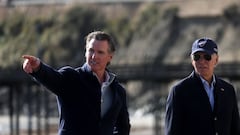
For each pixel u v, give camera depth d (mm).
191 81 12289
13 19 152125
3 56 139625
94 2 152000
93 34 11203
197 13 144875
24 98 97875
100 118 11102
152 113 106625
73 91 10945
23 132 100375
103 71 11320
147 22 144000
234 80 73438
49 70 10570
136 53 136000
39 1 156375
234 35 138875
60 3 154250
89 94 11000
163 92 95625
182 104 12203
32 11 154500
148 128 105375
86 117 10953
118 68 72750
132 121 114188
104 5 151750
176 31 141250
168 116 12320
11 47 142500
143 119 115438
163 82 73375
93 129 10977
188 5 147875
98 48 11070
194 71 12375
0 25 151375
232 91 12617
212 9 145625
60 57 136500
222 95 12375
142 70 72438
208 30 141375
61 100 10984
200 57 12141
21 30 148250
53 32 143375
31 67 10352
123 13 149000
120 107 11664
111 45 11242
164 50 136000
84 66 11203
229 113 12484
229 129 12578
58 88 10836
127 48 138250
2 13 156375
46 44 140000
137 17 146250
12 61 137375
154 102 96375
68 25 145500
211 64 12195
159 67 72125
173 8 145750
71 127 10930
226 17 142500
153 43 138125
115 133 12008
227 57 133500
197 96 12211
